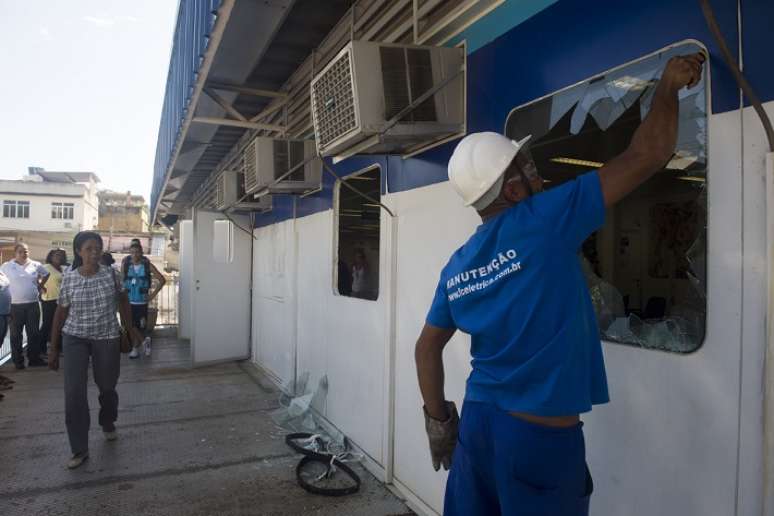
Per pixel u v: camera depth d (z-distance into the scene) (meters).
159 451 4.28
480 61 2.71
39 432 4.72
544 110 2.34
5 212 41.81
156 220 17.53
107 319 4.15
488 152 1.53
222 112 5.95
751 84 1.54
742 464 1.58
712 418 1.66
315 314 5.13
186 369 7.35
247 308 7.92
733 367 1.60
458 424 1.75
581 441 1.43
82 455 3.99
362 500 3.46
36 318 7.49
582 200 1.38
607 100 2.02
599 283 2.12
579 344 1.38
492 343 1.46
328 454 4.04
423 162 3.25
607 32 2.00
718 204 1.64
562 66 2.22
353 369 4.25
